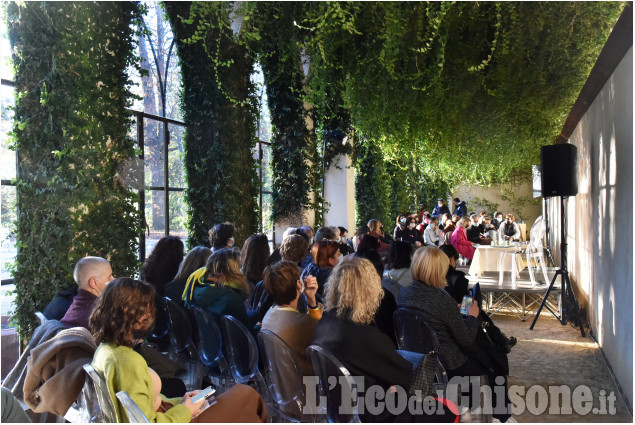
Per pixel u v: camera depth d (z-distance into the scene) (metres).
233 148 6.34
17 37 3.71
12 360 3.88
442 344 2.93
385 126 4.94
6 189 3.88
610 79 4.25
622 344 3.81
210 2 3.87
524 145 5.82
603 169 4.69
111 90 4.21
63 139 3.81
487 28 4.11
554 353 4.91
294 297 2.79
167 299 3.57
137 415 1.85
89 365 2.04
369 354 2.26
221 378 3.26
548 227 14.05
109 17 4.20
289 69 6.03
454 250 4.18
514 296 7.38
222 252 3.40
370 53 4.17
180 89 6.32
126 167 4.36
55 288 3.73
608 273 4.46
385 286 3.80
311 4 3.82
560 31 3.91
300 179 8.17
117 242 4.17
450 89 4.50
